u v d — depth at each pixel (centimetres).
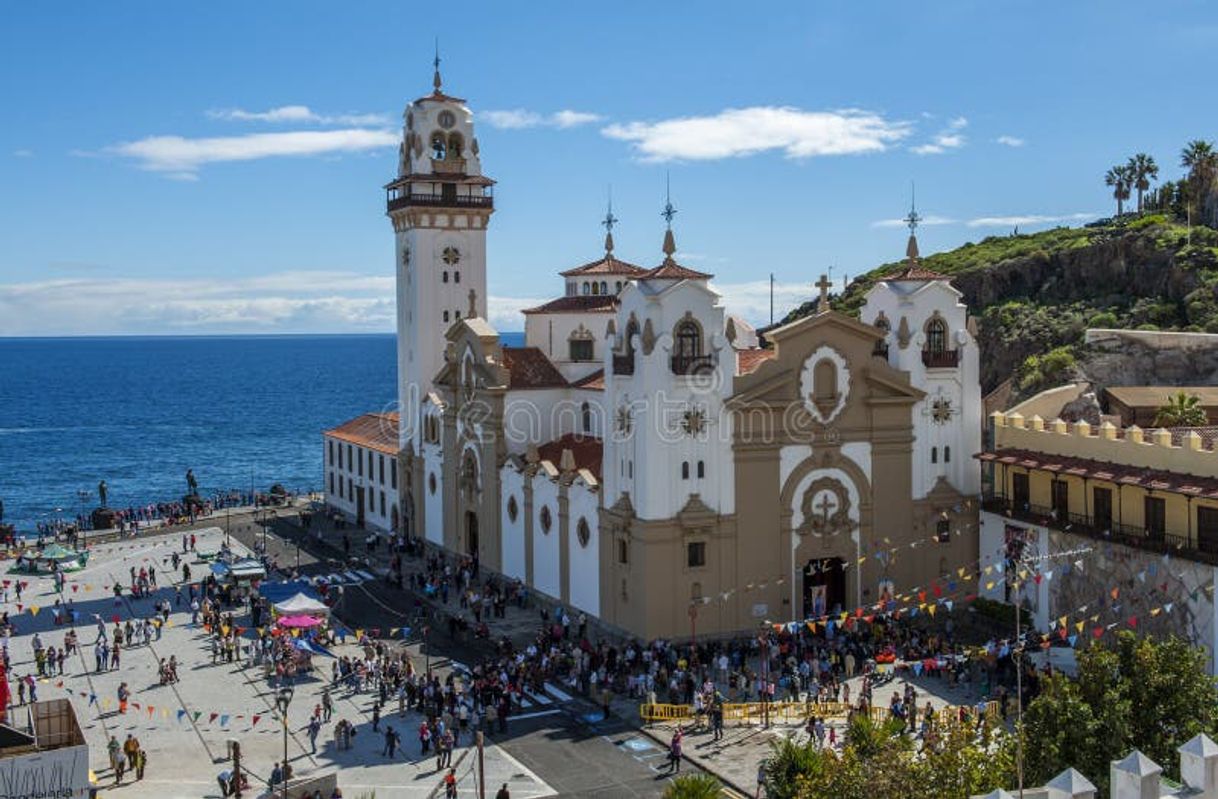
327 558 10238
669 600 7069
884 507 7631
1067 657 6006
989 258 16212
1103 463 6806
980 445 7906
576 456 8356
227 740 5747
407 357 10612
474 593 8406
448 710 6069
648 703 6069
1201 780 2672
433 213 10338
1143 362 11088
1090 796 2664
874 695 6206
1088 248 14050
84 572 10000
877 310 7975
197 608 8250
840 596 7594
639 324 7069
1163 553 6212
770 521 7325
